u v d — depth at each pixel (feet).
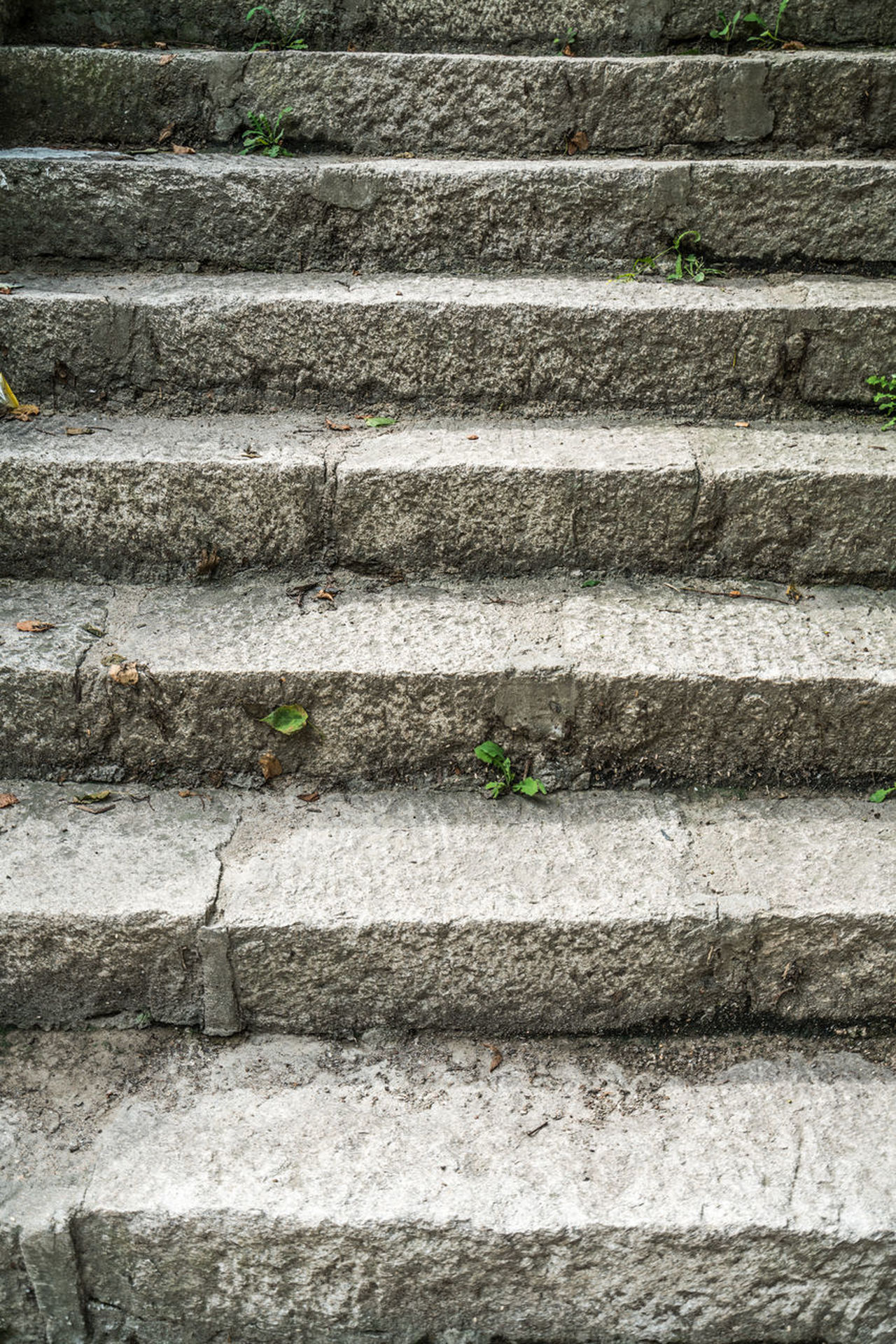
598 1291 6.17
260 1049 7.06
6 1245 5.95
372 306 9.64
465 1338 6.36
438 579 9.07
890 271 10.76
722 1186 6.14
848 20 12.03
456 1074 6.91
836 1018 7.23
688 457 9.00
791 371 9.88
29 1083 6.72
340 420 9.87
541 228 10.66
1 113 11.21
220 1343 6.42
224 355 9.81
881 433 9.71
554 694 7.84
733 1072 6.94
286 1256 6.07
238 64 11.16
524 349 9.80
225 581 9.01
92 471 8.66
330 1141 6.39
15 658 7.79
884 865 7.30
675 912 6.88
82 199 10.39
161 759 8.02
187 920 6.79
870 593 9.03
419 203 10.53
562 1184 6.15
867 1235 5.93
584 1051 7.11
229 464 8.71
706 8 12.03
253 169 10.44
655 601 8.77
